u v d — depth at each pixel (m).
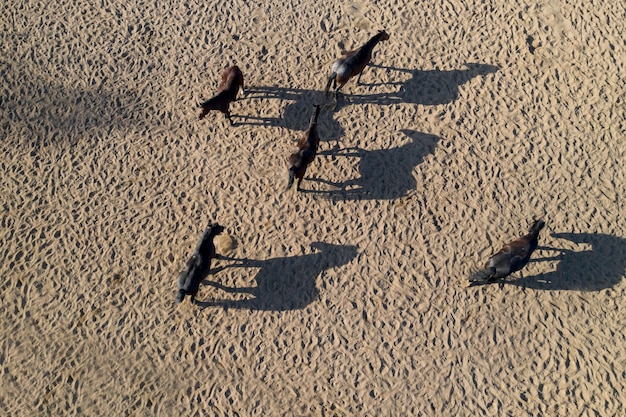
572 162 10.37
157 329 9.41
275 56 11.52
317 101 11.05
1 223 10.32
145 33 11.87
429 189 10.26
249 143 10.80
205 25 11.86
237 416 8.78
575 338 9.09
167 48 11.70
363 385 8.93
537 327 9.19
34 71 11.63
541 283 9.48
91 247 10.08
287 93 11.18
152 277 9.80
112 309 9.58
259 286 9.66
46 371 9.14
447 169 10.40
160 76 11.48
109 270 9.88
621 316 9.23
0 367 9.19
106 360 9.21
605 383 8.77
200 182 10.53
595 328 9.16
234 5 11.98
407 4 11.79
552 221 9.94
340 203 10.22
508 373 8.91
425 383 8.90
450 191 10.23
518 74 11.10
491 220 9.98
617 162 10.36
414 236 9.91
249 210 10.26
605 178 10.25
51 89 11.45
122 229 10.20
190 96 11.27
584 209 10.02
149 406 8.88
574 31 11.41
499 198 10.14
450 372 8.95
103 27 11.96
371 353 9.12
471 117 10.79
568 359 8.95
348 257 9.80
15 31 12.02
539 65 11.16
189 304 9.55
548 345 9.06
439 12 11.70
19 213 10.40
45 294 9.73
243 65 11.48
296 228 10.06
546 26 11.48
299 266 9.78
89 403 8.92
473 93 10.98
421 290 9.53
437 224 9.98
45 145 10.98
